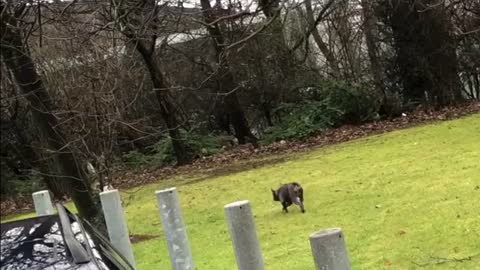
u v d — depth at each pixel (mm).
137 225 11477
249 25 19016
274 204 11375
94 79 10211
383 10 22203
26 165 18609
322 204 10555
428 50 21938
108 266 2986
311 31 24859
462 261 6496
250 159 19984
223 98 26203
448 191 9766
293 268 7219
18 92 9016
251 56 25797
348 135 20719
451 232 7551
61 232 3115
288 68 26047
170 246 6180
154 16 9125
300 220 9664
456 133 16109
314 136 22328
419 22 21641
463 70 22812
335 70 24938
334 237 3484
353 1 24516
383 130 20359
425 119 20719
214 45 24031
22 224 3375
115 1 8047
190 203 13102
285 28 26078
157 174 20109
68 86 10016
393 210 9203
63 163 8492
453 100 22328
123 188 17625
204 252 8641
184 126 26672
